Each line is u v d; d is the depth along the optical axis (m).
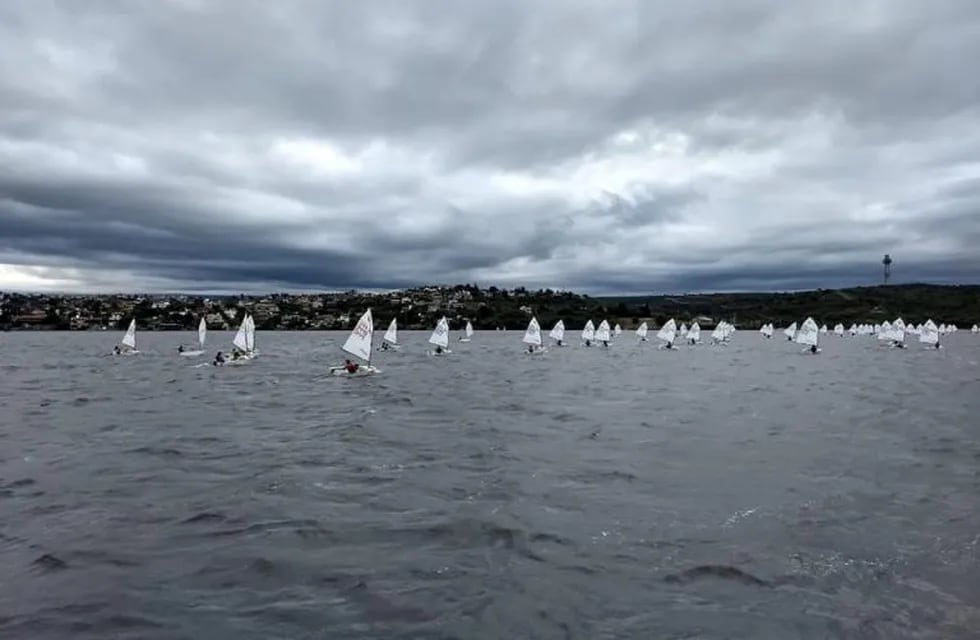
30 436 34.91
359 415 42.53
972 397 53.53
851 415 42.44
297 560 16.42
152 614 13.49
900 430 36.09
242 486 23.73
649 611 13.60
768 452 29.83
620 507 20.95
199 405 48.50
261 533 18.50
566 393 57.03
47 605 13.91
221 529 18.86
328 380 69.50
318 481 24.48
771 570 15.70
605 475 25.36
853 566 15.91
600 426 37.91
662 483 24.09
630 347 152.88
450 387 62.06
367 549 17.23
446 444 32.06
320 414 43.22
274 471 26.14
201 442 32.78
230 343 184.00
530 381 68.81
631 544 17.56
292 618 13.30
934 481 24.20
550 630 12.80
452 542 17.78
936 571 15.56
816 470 26.09
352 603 14.00
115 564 16.19
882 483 23.91
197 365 94.25
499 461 28.00
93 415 43.16
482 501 21.69
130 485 23.95
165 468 26.77
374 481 24.48
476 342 185.00
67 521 19.64
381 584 14.98
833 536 18.08
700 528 18.86
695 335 165.12
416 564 16.19
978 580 15.05
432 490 23.14
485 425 38.22
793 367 92.12
